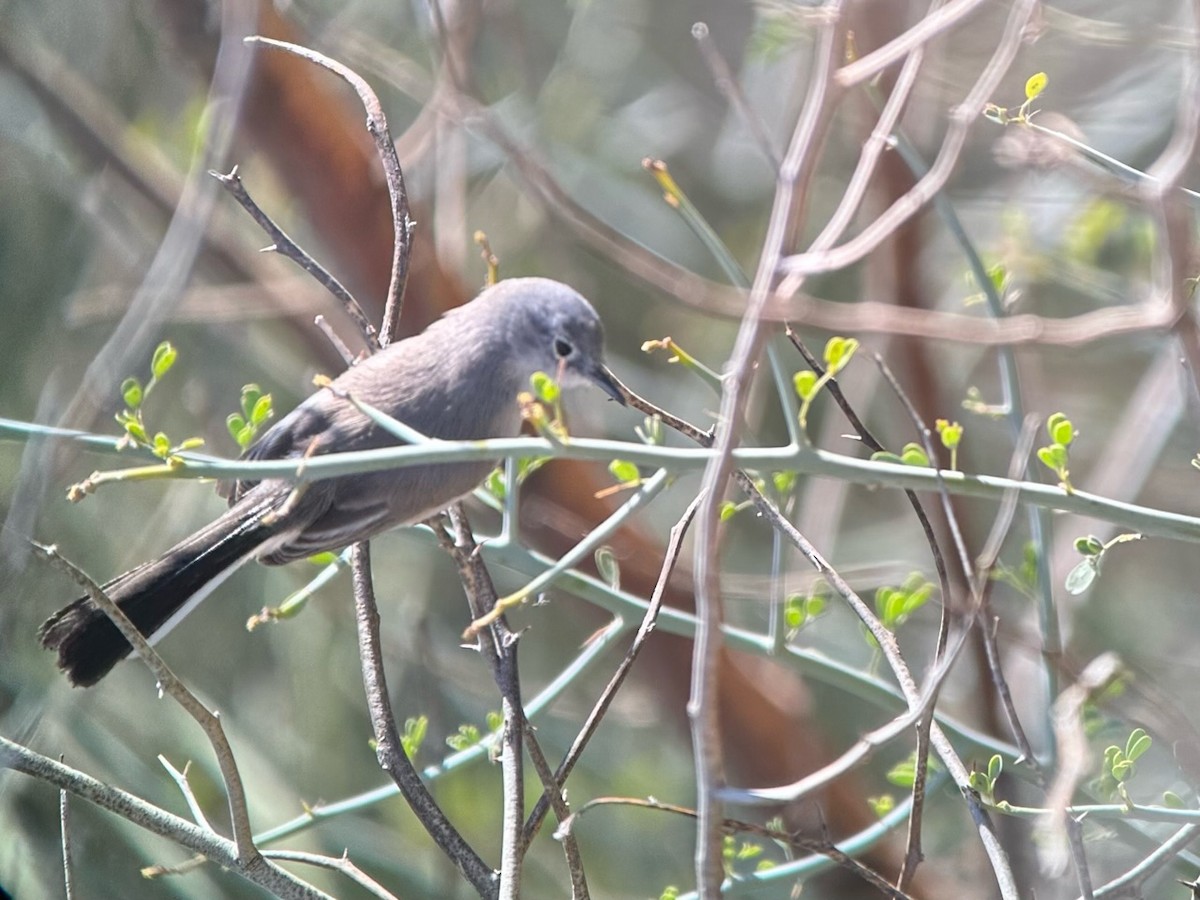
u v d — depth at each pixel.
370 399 7.74
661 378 13.67
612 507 12.41
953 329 6.83
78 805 9.90
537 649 12.98
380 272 11.94
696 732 4.82
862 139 11.30
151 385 5.98
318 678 11.98
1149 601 12.52
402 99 13.79
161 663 5.89
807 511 12.34
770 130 13.14
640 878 11.99
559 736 12.41
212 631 11.84
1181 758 6.98
